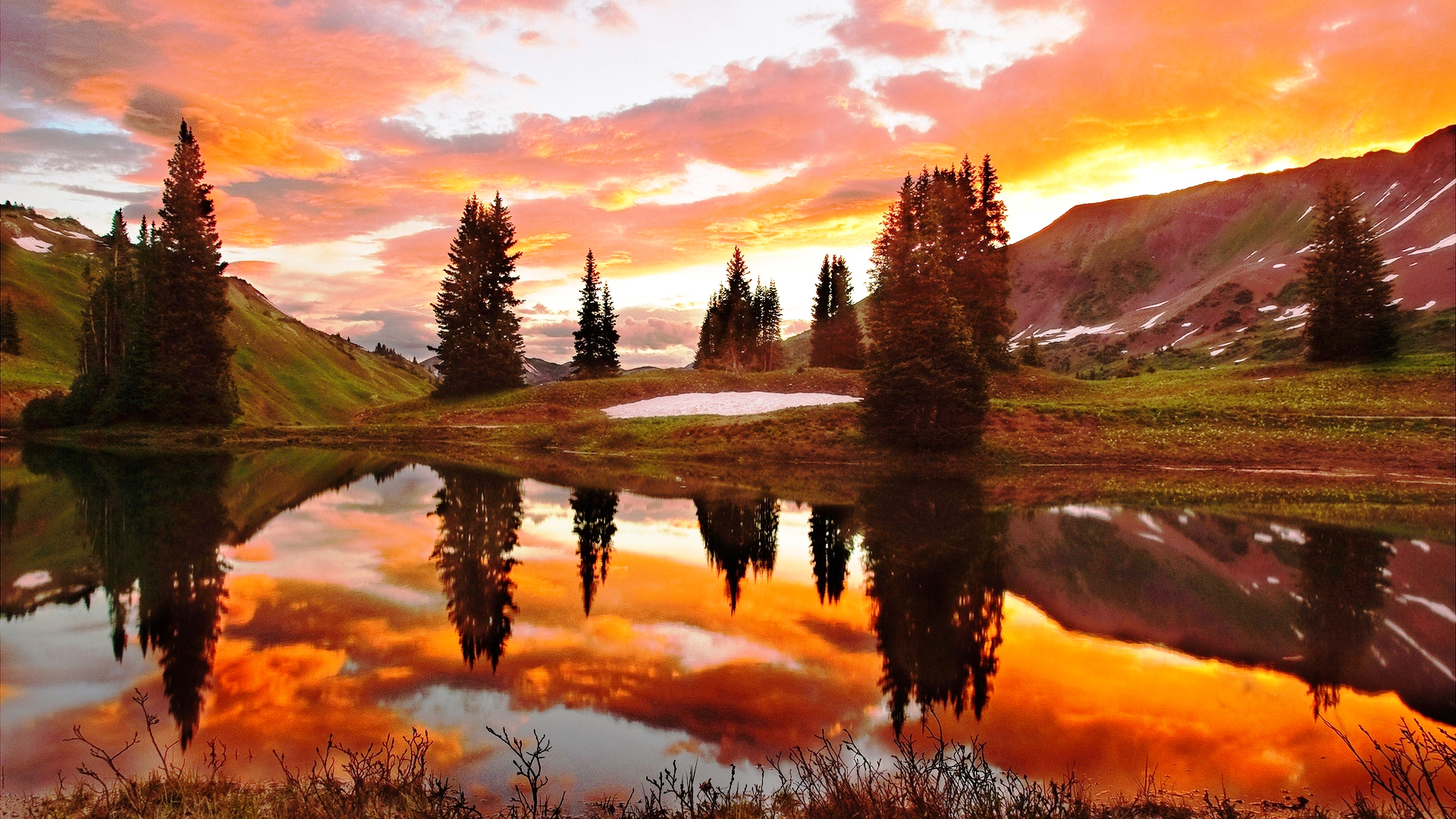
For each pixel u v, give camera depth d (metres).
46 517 19.30
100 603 11.65
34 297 100.69
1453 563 15.59
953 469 34.47
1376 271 58.31
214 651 9.55
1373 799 6.24
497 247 66.12
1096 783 6.52
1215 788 6.44
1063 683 8.87
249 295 143.50
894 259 40.81
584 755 6.84
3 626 10.50
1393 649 10.27
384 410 60.97
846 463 36.41
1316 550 16.84
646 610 11.60
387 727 7.40
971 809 5.81
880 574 14.17
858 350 86.56
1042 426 40.59
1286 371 58.16
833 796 5.90
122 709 7.80
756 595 12.55
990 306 55.56
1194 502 24.22
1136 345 191.62
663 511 21.80
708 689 8.47
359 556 15.15
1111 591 13.16
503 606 11.69
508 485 27.36
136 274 58.84
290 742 7.05
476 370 63.81
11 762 6.66
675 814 5.75
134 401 49.00
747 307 97.31
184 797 5.93
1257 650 10.17
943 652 9.87
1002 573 14.38
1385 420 38.97
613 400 59.41
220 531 17.72
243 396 86.62
